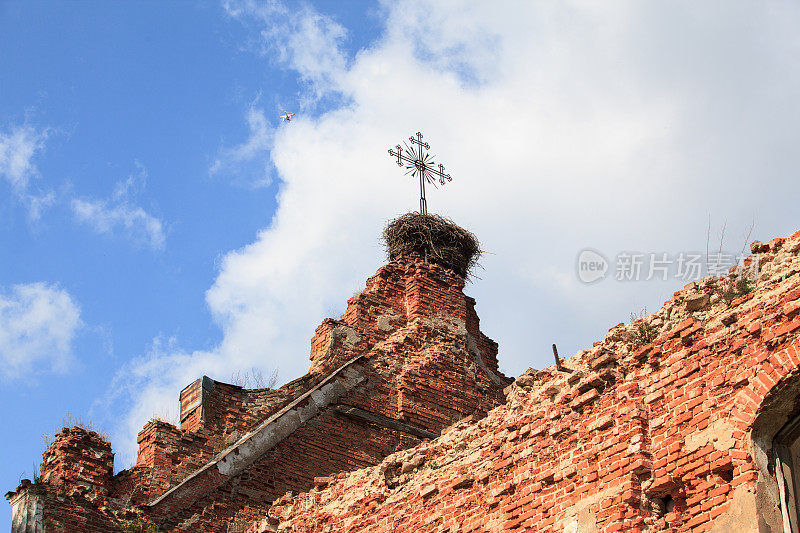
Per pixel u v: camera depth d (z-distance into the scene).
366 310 27.72
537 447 18.12
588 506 16.78
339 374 26.05
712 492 15.40
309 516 22.03
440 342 27.83
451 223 30.11
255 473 24.02
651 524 16.03
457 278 29.27
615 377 17.48
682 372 16.55
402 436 25.91
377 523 20.52
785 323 15.55
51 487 22.11
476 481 19.06
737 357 15.98
